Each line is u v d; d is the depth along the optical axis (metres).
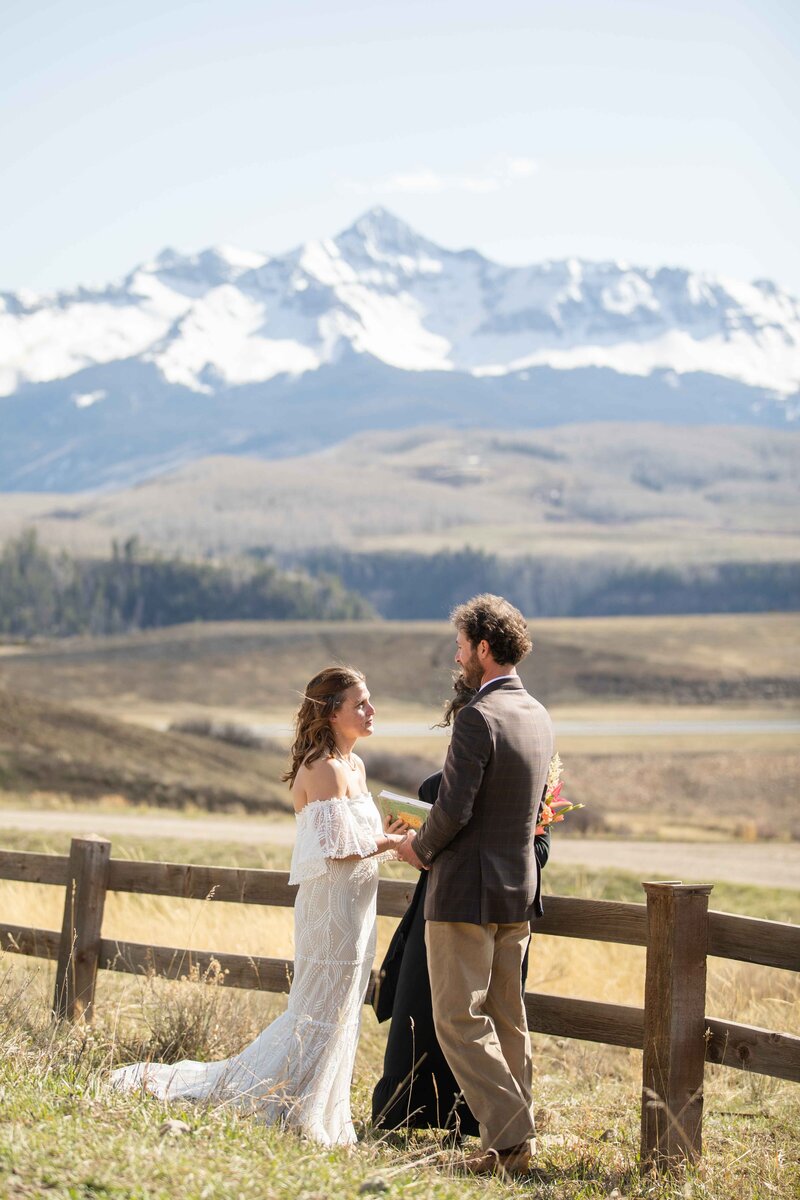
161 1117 5.67
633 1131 7.08
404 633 190.00
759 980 12.10
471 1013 6.24
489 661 6.51
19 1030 7.09
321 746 6.66
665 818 60.19
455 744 6.20
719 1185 5.98
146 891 8.30
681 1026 6.20
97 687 163.62
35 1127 5.02
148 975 8.23
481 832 6.25
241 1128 5.68
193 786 55.47
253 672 171.25
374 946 6.82
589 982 11.76
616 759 92.88
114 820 37.47
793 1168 6.25
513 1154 6.19
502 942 6.47
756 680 165.75
